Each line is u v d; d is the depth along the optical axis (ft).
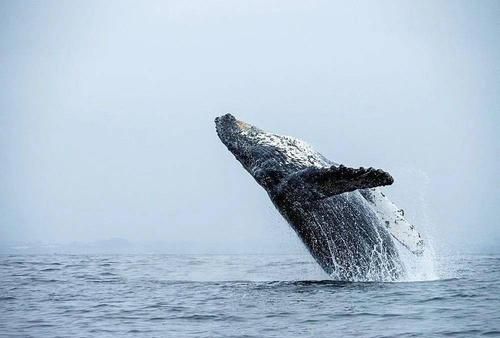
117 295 208.44
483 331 139.95
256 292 204.23
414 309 166.20
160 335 142.92
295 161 231.30
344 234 227.61
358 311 163.94
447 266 310.45
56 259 460.55
